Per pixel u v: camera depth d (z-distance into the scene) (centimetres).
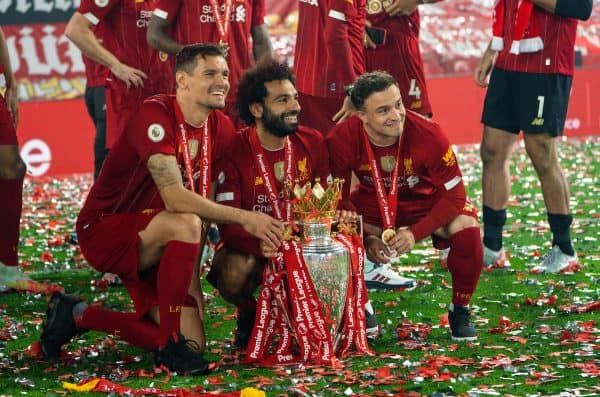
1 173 1266
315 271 966
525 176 2177
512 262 1410
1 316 1188
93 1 1400
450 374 902
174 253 935
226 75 970
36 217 1900
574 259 1357
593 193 1938
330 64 1390
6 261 1292
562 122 1370
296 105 980
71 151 2386
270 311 985
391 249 1006
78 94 2377
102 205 995
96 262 983
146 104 967
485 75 1420
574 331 1042
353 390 868
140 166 980
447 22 2578
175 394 854
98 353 1027
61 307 1003
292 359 973
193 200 945
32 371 965
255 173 1007
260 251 1006
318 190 976
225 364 974
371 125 1017
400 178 1061
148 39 1371
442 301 1225
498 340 1032
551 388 859
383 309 1191
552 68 1360
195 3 1361
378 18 1456
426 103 1505
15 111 1342
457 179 1033
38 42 2347
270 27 2453
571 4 1341
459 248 1022
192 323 970
